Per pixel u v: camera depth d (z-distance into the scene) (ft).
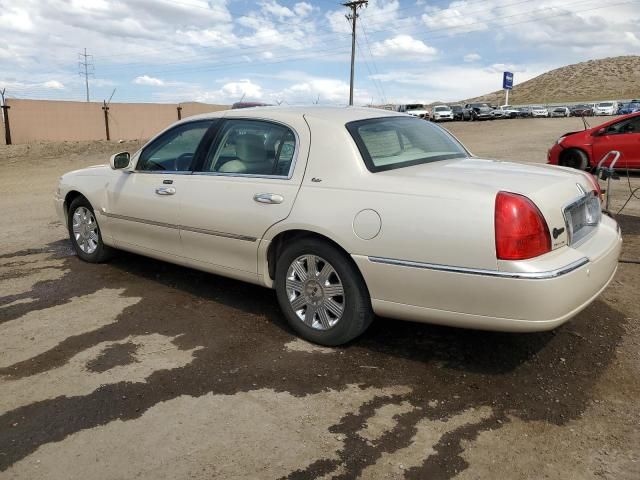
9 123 90.27
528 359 12.54
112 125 104.06
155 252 16.92
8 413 10.62
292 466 9.12
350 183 12.39
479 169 12.72
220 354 12.94
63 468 9.07
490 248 10.58
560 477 8.85
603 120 144.15
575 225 11.96
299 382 11.69
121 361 12.62
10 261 20.52
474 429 10.07
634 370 12.00
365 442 9.72
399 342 13.44
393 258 11.55
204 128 15.84
